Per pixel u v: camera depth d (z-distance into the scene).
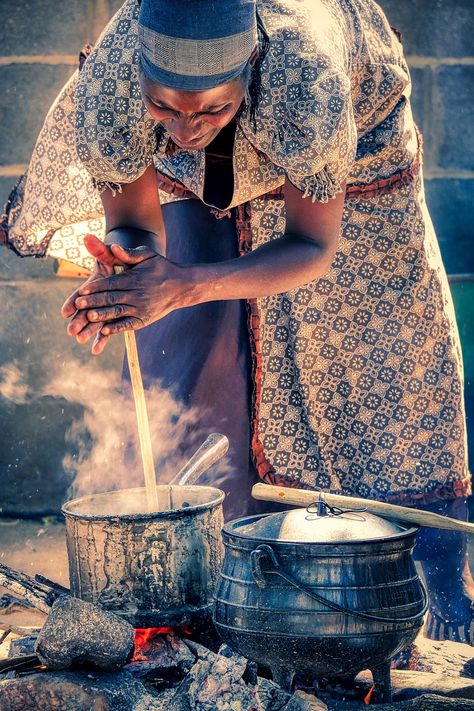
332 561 2.27
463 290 5.59
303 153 2.49
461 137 5.56
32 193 3.51
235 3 2.24
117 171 2.65
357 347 3.32
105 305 2.33
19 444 5.61
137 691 2.37
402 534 2.34
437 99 5.53
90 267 3.62
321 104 2.46
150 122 2.59
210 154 2.93
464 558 3.45
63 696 2.30
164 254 2.82
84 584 2.54
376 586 2.28
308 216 2.63
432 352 3.37
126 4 2.63
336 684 2.53
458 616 3.42
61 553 4.93
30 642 2.61
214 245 3.27
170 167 3.16
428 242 3.37
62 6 5.43
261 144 2.57
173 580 2.53
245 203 3.22
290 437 3.34
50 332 5.55
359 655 2.28
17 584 2.56
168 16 2.21
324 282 3.28
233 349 3.32
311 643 2.26
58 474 5.61
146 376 3.38
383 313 3.31
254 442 3.33
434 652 3.06
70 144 3.43
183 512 2.53
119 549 2.51
